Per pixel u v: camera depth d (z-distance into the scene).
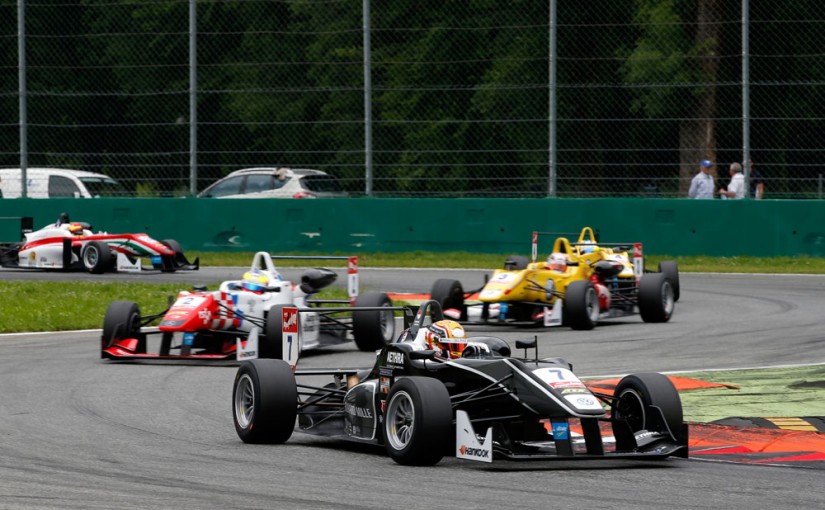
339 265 99.19
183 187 112.25
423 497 27.55
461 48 121.00
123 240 94.56
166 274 92.62
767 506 26.48
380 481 29.59
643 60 110.31
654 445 31.95
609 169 118.94
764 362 52.97
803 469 31.31
